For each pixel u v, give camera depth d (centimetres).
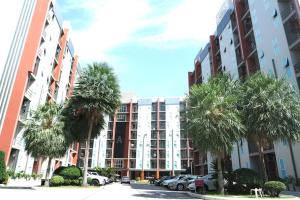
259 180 2008
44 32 4112
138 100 10231
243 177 2016
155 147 9462
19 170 3522
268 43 3519
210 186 2352
